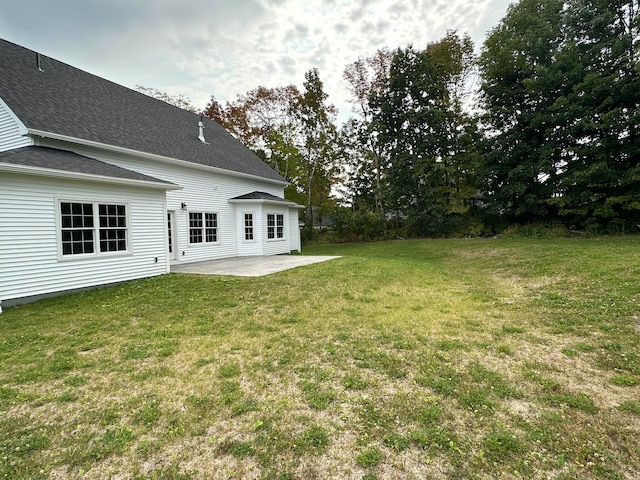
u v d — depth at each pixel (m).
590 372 3.11
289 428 2.37
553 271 7.80
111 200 7.80
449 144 21.53
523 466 1.96
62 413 2.63
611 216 15.11
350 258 12.73
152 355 3.74
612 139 14.33
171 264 11.29
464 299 6.06
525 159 17.77
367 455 2.08
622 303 4.97
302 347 3.86
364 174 26.92
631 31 14.48
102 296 6.64
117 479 1.94
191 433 2.34
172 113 14.96
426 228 21.86
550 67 16.02
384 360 3.45
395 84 21.53
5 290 6.07
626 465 1.95
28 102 8.43
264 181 16.41
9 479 1.95
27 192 6.38
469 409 2.55
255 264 11.12
